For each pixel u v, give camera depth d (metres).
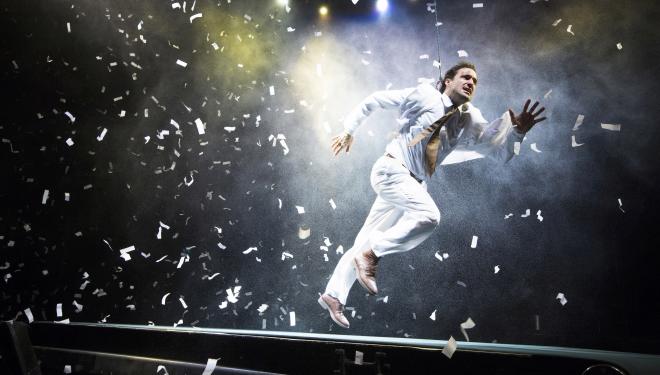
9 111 5.15
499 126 2.83
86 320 4.89
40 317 4.88
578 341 3.37
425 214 2.65
